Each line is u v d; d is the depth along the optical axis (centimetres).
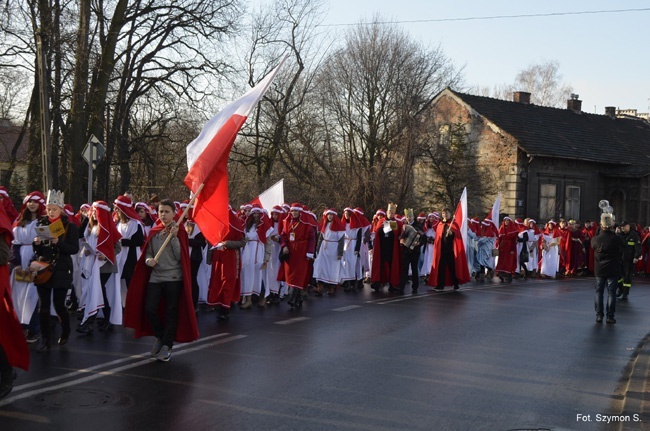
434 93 4053
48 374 785
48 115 1998
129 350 925
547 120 4369
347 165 3619
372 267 1759
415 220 1862
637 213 4175
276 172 3769
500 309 1462
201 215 879
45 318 896
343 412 674
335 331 1119
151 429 606
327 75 3691
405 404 711
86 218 1110
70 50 2441
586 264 2686
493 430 636
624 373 897
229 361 876
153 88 2839
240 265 1251
